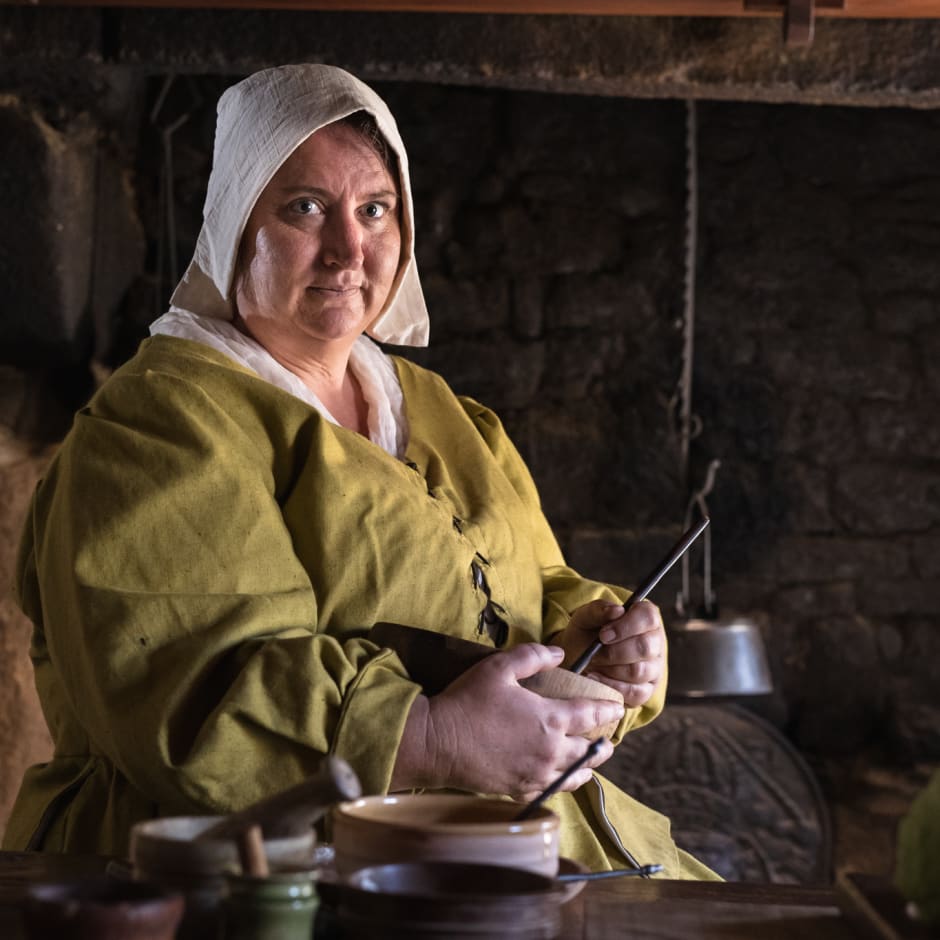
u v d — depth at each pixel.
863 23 2.67
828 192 3.57
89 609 1.43
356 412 1.86
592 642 1.70
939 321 3.58
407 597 1.60
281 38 2.65
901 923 0.95
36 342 3.05
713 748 3.26
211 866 0.94
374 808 1.08
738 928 1.06
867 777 3.48
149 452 1.50
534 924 0.92
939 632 3.58
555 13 2.63
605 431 3.53
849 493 3.57
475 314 3.52
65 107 2.88
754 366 3.56
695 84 2.68
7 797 2.91
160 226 3.39
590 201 3.54
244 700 1.37
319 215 1.72
